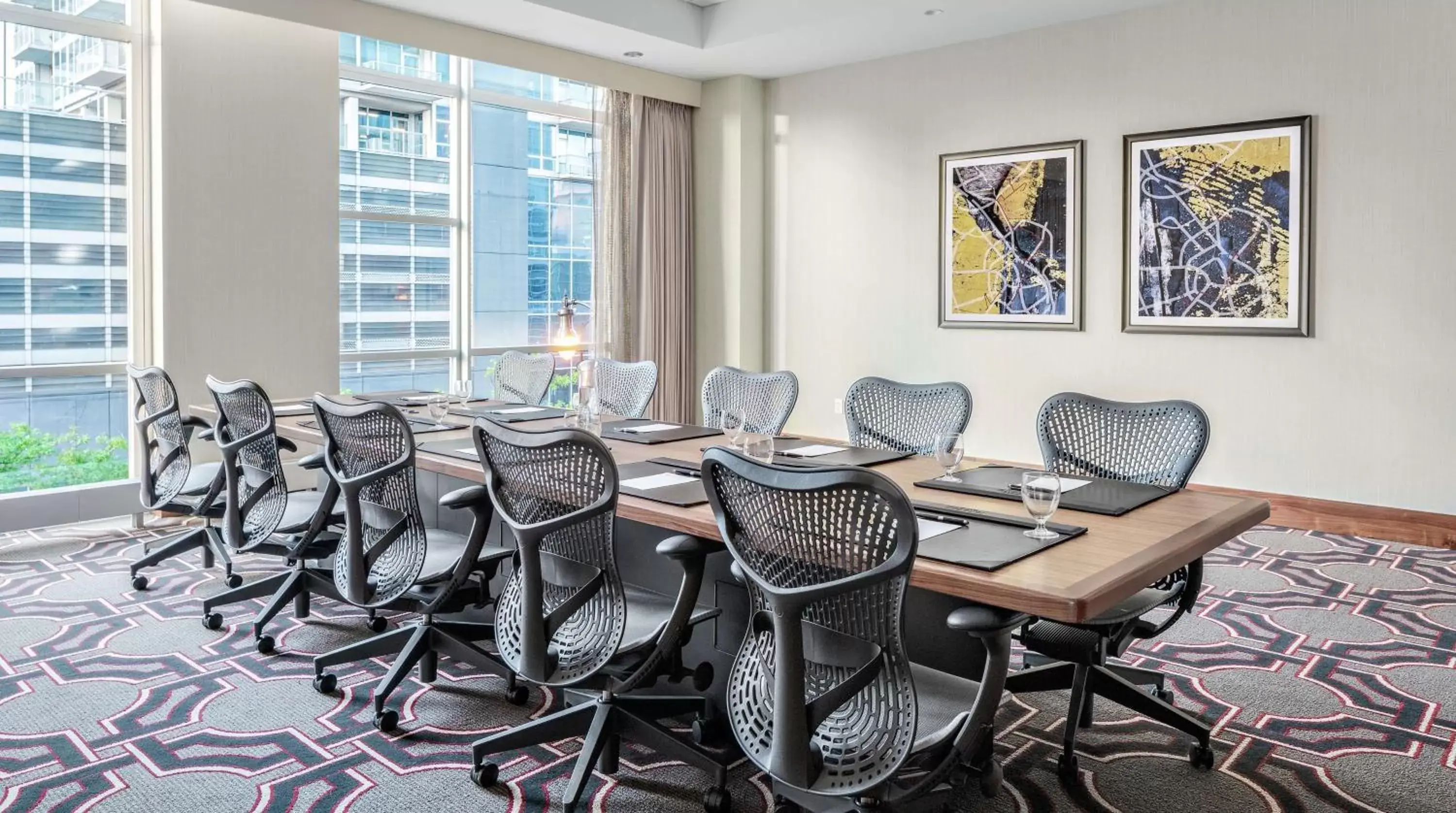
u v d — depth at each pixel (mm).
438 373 6988
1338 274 5250
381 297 6660
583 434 2277
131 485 5348
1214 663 3451
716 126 7500
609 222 7223
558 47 6559
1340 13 5164
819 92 7195
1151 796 2523
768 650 2027
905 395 3775
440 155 6875
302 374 5898
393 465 2863
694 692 2938
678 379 7633
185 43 5324
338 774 2629
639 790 2559
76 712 3014
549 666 2383
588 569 2400
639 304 7453
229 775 2617
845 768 1861
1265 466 5543
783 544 1968
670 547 2340
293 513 3811
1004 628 1856
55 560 4715
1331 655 3521
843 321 7215
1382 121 5082
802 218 7371
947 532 2305
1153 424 3078
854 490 1810
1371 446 5219
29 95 5121
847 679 1858
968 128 6496
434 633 3145
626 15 6137
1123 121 5883
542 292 7453
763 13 6297
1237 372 5590
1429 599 4172
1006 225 6348
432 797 2512
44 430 5297
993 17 5945
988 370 6531
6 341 5152
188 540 4430
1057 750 2775
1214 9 5539
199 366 5496
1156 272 5797
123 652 3510
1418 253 5027
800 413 7508
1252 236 5465
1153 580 2049
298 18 5359
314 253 5898
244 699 3109
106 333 5461
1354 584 4387
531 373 5375
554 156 7441
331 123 5926
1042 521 2227
